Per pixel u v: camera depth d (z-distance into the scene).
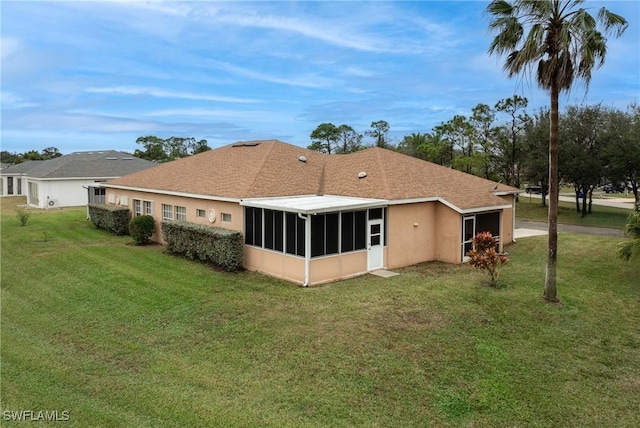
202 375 8.74
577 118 38.94
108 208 26.92
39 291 14.60
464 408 7.73
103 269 17.52
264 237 16.98
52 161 47.53
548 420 7.50
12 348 10.09
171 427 6.97
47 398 7.86
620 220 37.75
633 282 15.82
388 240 18.14
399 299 13.55
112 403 7.69
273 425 7.06
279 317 11.97
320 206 15.62
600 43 12.05
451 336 10.76
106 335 10.86
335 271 16.20
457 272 17.52
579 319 12.24
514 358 9.75
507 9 13.05
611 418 7.61
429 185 20.70
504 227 24.16
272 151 23.17
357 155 24.03
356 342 10.28
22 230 27.38
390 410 7.58
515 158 48.62
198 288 14.87
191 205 21.30
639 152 34.06
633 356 10.07
